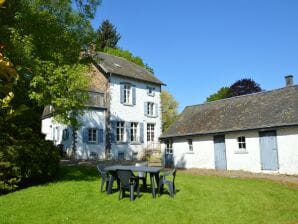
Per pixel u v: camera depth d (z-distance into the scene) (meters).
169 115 55.03
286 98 21.89
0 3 3.56
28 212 9.27
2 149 11.98
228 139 22.62
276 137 19.91
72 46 15.30
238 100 25.89
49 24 14.34
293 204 10.72
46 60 13.77
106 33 60.66
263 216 9.34
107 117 31.55
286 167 19.23
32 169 12.91
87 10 16.08
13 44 12.04
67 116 14.02
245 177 17.64
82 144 29.62
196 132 24.62
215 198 11.27
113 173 11.87
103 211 9.56
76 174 16.38
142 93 35.03
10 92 4.14
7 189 11.82
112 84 32.22
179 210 9.74
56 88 12.79
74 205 10.11
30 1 13.83
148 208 9.91
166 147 27.62
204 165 24.03
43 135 15.91
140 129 34.25
